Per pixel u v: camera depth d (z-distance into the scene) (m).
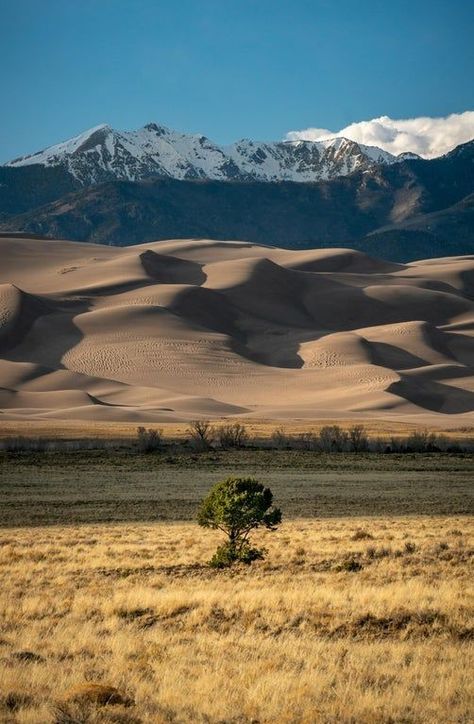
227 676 32.22
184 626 42.59
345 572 57.66
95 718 27.33
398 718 27.67
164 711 28.48
